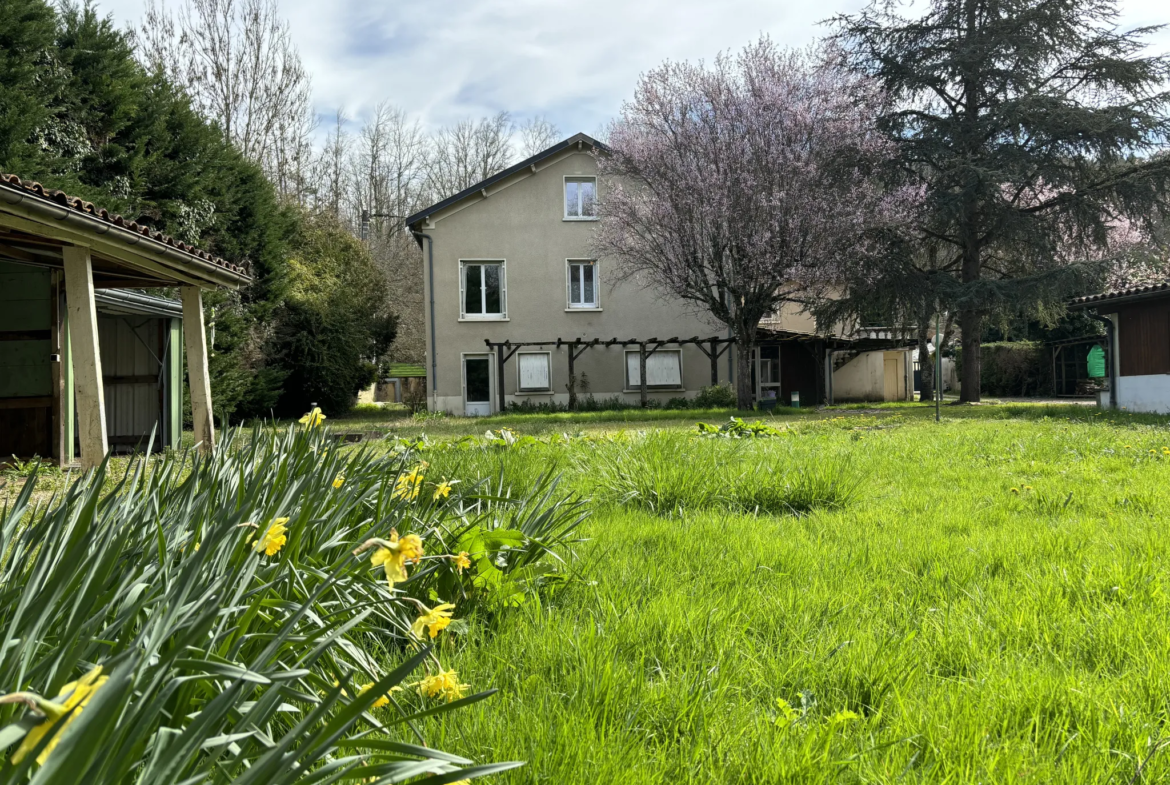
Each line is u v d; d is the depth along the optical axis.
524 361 27.16
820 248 23.41
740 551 4.21
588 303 27.50
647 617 2.90
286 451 3.33
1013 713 2.17
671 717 2.14
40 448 10.43
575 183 27.30
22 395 10.30
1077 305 19.72
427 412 26.11
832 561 3.99
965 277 27.20
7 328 10.31
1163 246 28.06
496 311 27.17
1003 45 25.05
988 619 2.97
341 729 1.07
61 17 16.69
